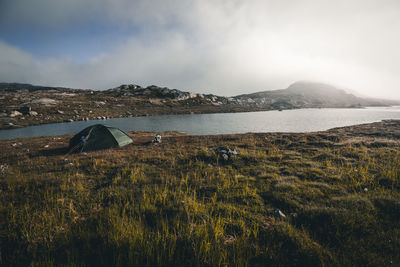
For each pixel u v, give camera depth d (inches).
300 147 552.4
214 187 280.1
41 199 246.1
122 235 165.9
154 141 727.7
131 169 362.9
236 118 2529.5
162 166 399.9
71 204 228.1
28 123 1947.6
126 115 2972.4
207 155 442.6
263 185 285.0
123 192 263.0
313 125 1675.7
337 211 191.9
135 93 5723.4
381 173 291.7
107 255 152.3
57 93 4862.2
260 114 3380.9
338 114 3198.8
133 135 1008.9
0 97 3385.8
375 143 521.0
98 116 2652.6
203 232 167.9
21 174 354.3
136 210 213.6
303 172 331.6
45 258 145.6
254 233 168.9
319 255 141.7
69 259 145.0
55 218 193.8
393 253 141.5
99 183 308.8
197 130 1480.1
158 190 269.4
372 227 171.3
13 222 188.5
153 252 149.9
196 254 147.1
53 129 1584.6
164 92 5748.0
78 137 637.9
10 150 636.1
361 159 384.5
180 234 167.9
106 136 649.0
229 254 149.8
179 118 2628.0
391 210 192.9
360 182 273.3
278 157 438.6
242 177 319.0
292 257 146.2
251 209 218.2
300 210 209.6
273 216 202.7
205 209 213.2
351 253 143.5
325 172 326.6
